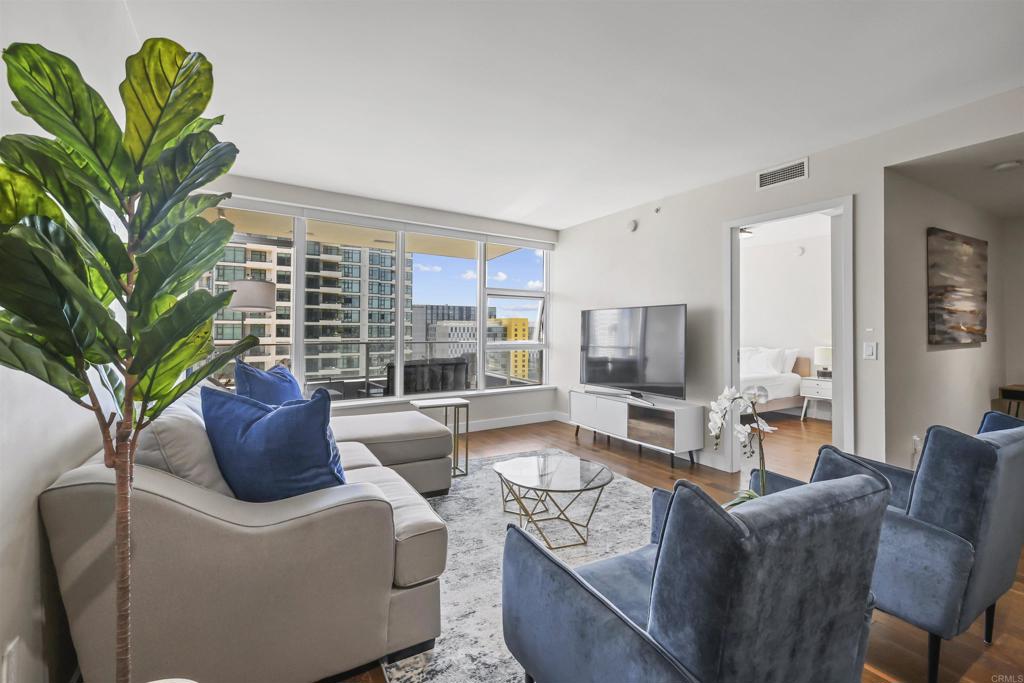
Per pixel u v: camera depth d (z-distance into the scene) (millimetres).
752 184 3652
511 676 1549
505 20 1919
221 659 1284
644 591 1274
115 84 1753
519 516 2846
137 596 1188
